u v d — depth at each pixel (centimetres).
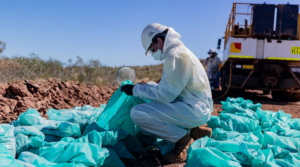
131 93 292
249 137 314
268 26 905
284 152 260
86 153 225
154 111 276
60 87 609
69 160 222
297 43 906
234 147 264
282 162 243
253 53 916
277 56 912
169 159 279
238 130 370
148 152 309
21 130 261
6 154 204
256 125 376
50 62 1070
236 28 917
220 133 339
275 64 927
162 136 284
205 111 283
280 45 911
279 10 908
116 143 277
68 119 330
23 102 455
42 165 202
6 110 427
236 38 917
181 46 277
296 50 906
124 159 280
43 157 223
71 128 280
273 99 1068
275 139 303
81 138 252
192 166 238
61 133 278
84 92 625
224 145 267
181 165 276
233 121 378
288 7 904
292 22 905
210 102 297
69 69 1101
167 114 275
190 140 291
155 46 289
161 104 278
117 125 310
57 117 332
